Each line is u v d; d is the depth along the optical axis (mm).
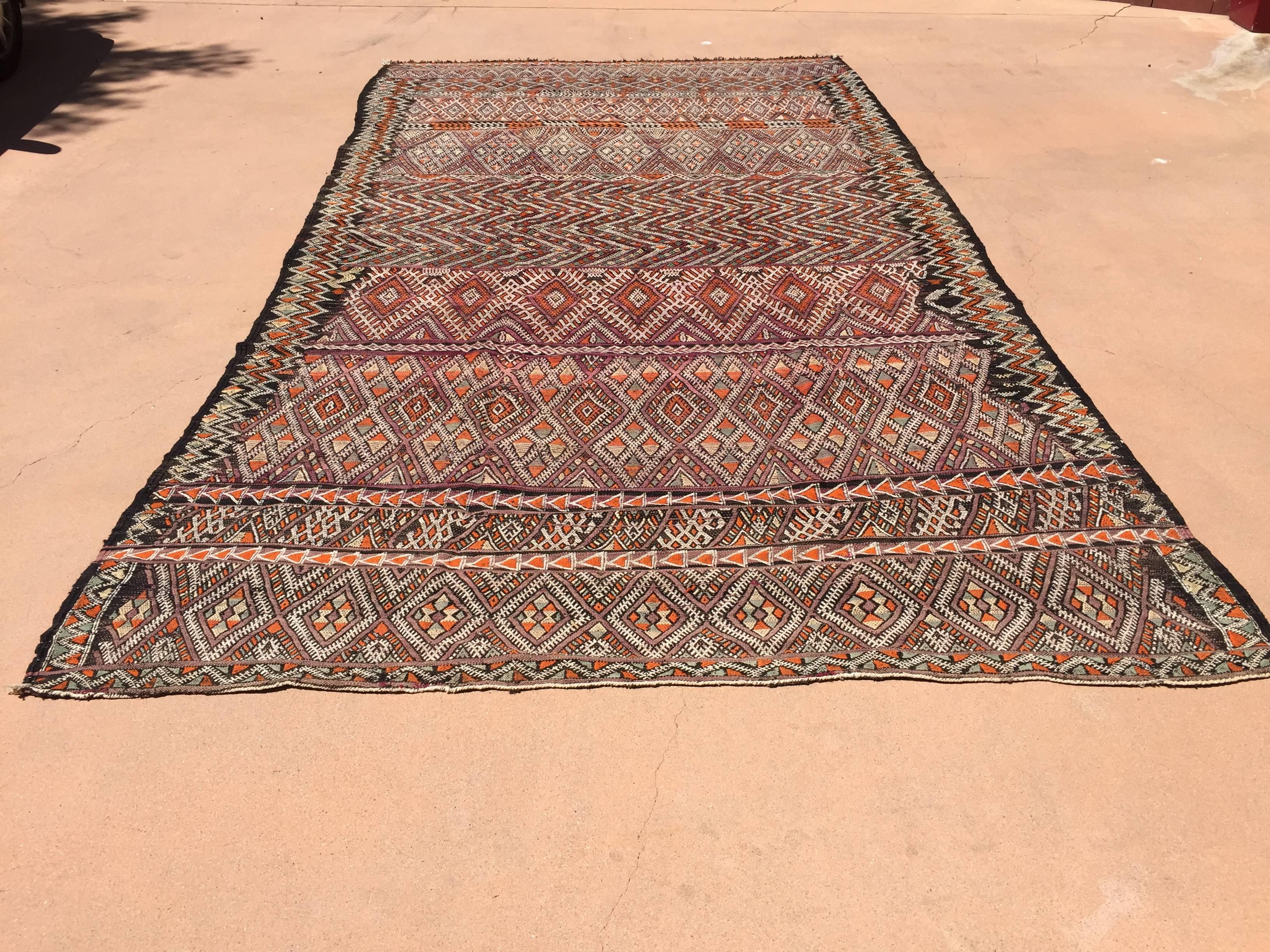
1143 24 6477
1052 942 1984
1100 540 2844
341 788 2250
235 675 2492
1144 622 2609
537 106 5375
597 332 3756
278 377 3490
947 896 2057
